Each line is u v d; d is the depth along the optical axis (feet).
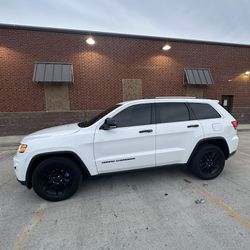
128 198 9.93
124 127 10.44
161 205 9.17
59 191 9.90
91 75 31.27
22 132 29.66
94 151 9.98
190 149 11.59
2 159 17.54
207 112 12.23
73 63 30.37
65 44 29.81
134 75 32.91
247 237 6.82
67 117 30.99
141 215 8.37
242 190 10.62
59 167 9.68
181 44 34.45
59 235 7.15
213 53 36.27
